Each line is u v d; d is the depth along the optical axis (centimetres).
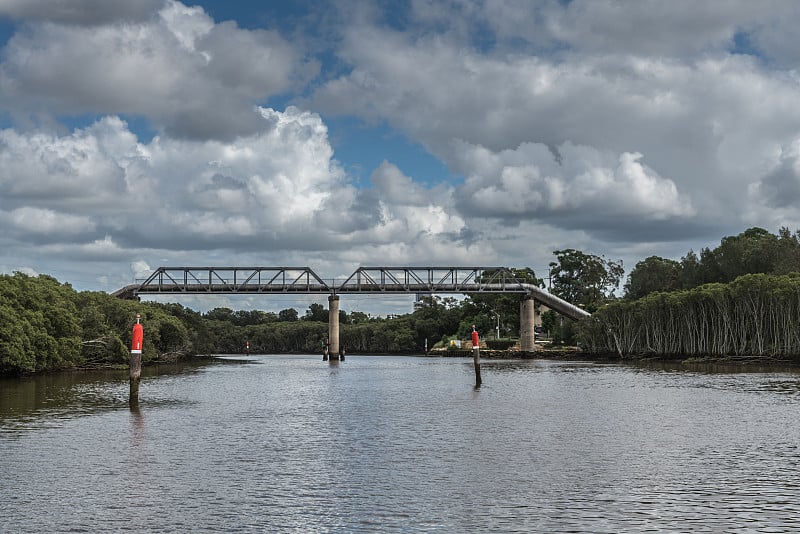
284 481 3444
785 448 4250
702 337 17262
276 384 10412
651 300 18888
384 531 2658
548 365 16788
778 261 18350
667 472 3588
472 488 3278
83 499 3114
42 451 4272
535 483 3369
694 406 6531
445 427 5253
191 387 9756
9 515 2878
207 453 4203
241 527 2712
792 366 14188
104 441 4653
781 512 2853
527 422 5478
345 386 9919
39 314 11856
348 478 3503
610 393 8081
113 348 14638
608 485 3319
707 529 2641
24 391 8550
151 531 2675
